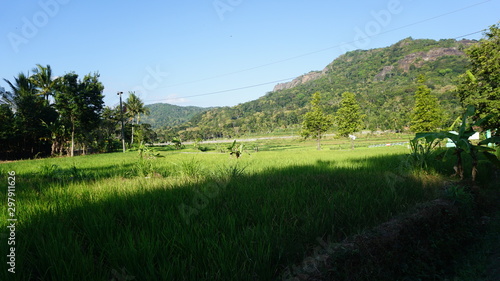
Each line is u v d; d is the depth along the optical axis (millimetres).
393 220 4480
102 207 4395
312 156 18141
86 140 52938
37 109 46875
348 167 10133
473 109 8172
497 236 5234
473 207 6211
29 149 48406
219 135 175000
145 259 2709
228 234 3379
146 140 60844
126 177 9516
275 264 2994
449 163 10508
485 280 3855
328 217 4070
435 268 4109
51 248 2832
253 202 4734
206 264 2771
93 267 2518
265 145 85125
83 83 48344
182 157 22156
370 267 3377
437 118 36375
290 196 5102
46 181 8422
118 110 68688
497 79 16875
